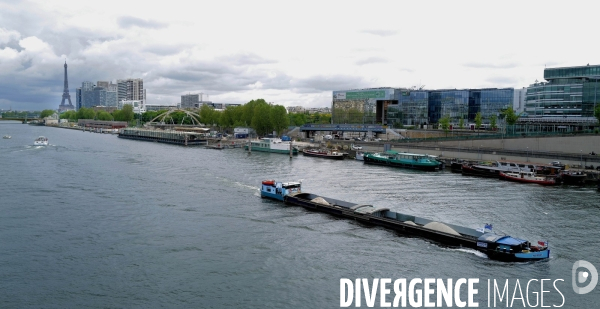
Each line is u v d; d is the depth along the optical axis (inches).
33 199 4461.1
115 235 3353.8
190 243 3189.0
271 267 2780.5
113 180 5590.6
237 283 2561.5
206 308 2288.4
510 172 6072.8
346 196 4714.6
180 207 4190.5
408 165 7263.8
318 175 6254.9
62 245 3139.8
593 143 6899.6
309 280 2605.8
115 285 2539.4
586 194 4911.4
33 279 2613.2
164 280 2598.4
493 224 3641.7
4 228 3494.1
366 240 3294.8
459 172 6815.9
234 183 5452.8
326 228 3582.7
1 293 2444.6
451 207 4227.4
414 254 3019.2
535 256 2876.5
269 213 4028.1
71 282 2576.3
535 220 3769.7
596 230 3489.2
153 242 3206.2
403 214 3678.6
